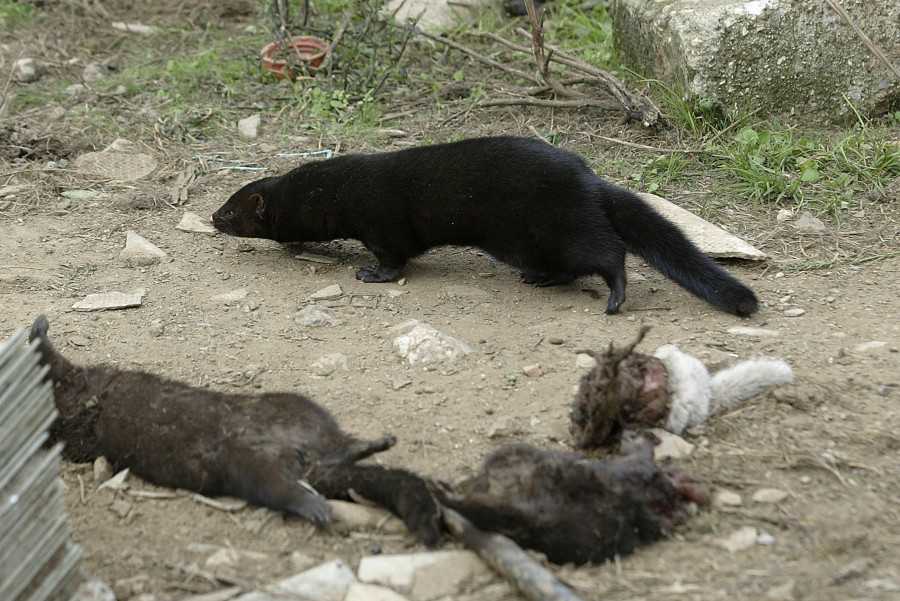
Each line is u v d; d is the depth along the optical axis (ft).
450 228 24.18
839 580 13.29
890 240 25.22
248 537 15.20
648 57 33.99
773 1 30.27
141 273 25.12
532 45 34.78
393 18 36.47
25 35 42.47
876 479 15.57
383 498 14.70
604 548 14.01
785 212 26.84
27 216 28.19
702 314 22.20
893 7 30.73
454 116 34.24
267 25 42.04
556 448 17.02
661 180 28.81
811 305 22.31
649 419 16.60
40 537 12.32
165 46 42.01
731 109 31.14
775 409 17.61
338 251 27.22
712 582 13.48
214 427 16.15
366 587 13.67
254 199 25.90
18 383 12.16
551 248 23.00
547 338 21.24
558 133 32.27
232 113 35.22
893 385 18.29
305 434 16.06
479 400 18.81
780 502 15.20
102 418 17.11
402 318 22.63
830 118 31.55
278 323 22.47
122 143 32.63
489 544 13.93
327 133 33.37
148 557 14.76
